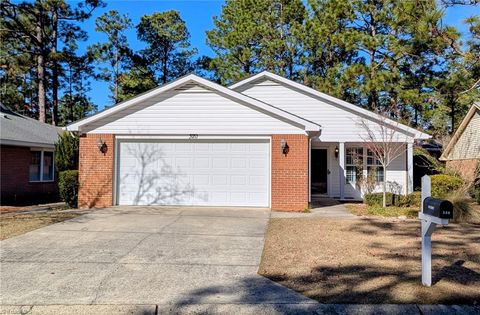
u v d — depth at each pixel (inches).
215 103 480.4
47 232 323.9
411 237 305.3
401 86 731.4
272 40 1002.7
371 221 384.2
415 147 749.9
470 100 754.8
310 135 505.0
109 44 1200.2
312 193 650.2
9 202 579.2
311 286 192.1
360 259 239.9
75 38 1092.5
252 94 617.9
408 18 502.3
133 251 262.7
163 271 218.7
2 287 191.8
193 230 335.9
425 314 159.8
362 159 628.7
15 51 1014.4
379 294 179.3
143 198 488.4
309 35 895.7
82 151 485.1
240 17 1058.7
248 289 189.3
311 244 282.2
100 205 480.4
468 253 254.2
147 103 486.3
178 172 486.6
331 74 829.8
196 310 165.9
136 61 1254.9
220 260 241.3
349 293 181.5
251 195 478.6
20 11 947.3
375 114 589.0
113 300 175.8
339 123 602.5
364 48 775.1
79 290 187.9
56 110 1102.4
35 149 658.2
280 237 307.1
